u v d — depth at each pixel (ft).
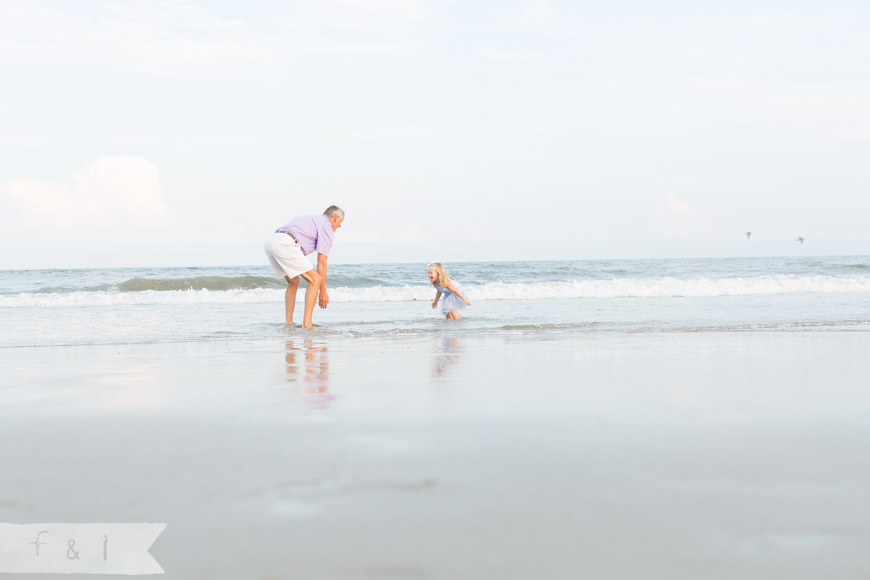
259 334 21.91
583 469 5.80
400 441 6.91
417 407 8.88
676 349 16.37
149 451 6.59
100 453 6.52
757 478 5.50
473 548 4.12
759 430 7.34
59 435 7.33
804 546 4.11
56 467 6.03
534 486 5.32
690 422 7.78
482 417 8.16
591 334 20.81
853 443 6.72
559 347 17.08
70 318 29.22
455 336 20.63
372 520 4.61
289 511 4.82
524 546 4.14
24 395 10.14
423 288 43.42
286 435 7.25
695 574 3.75
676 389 10.29
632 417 8.10
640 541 4.20
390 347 17.52
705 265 97.30
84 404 9.32
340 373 12.46
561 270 78.79
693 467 5.84
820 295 42.06
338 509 4.84
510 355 15.31
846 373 11.98
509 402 9.21
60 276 90.89
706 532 4.34
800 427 7.49
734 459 6.10
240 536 4.37
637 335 20.35
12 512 4.89
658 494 5.10
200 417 8.30
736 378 11.43
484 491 5.21
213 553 4.12
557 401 9.27
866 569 3.79
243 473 5.78
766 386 10.53
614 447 6.59
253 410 8.75
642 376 11.75
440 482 5.45
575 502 4.93
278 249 24.26
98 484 5.51
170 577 3.81
